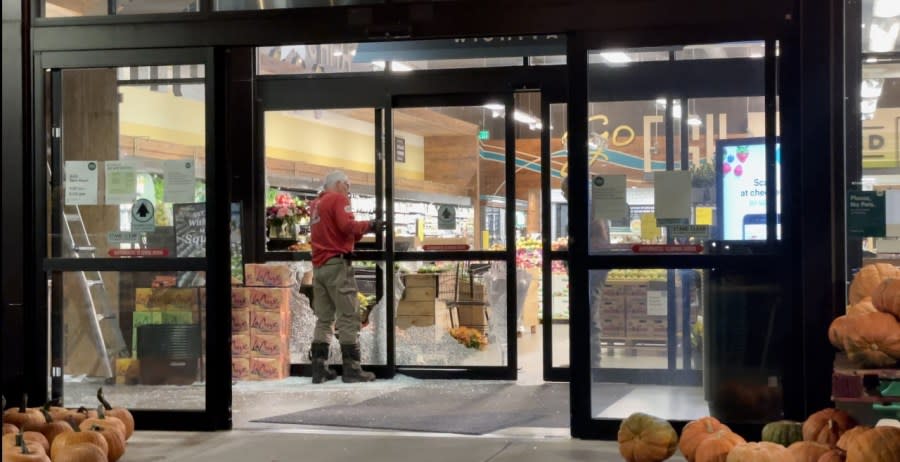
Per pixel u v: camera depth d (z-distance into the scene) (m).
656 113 5.90
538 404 7.38
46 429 5.24
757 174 5.77
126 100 6.43
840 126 5.42
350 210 8.68
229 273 6.34
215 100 6.25
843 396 4.00
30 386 6.40
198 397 6.39
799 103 5.60
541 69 8.89
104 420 5.33
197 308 6.43
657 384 5.92
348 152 9.27
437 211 9.05
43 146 6.43
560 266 9.93
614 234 5.86
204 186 6.27
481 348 8.98
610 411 5.90
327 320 8.77
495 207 8.99
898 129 5.38
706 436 4.59
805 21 5.47
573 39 5.86
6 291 6.38
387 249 9.07
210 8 6.30
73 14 6.45
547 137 8.95
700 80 5.91
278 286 8.91
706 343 5.87
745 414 5.81
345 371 8.73
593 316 5.92
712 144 5.85
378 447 5.66
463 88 8.96
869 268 4.85
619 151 5.88
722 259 5.75
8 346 6.35
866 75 5.41
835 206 5.43
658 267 5.78
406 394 7.98
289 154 9.58
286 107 9.21
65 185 6.47
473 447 5.62
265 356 8.89
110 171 6.43
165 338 6.45
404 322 9.09
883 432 3.83
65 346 6.50
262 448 5.66
